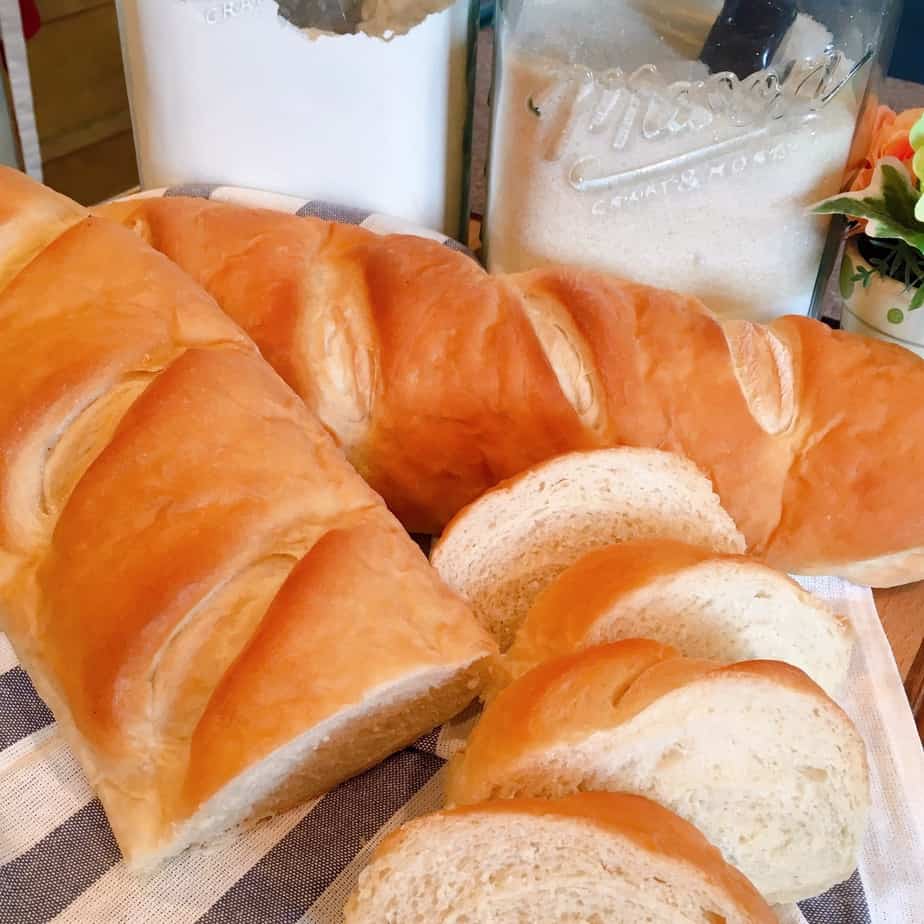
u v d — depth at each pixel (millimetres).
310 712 256
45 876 268
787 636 313
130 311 308
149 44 407
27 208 334
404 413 342
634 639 271
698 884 233
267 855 276
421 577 287
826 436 341
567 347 350
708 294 403
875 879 282
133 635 259
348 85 404
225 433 285
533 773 259
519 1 372
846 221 403
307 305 354
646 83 352
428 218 453
